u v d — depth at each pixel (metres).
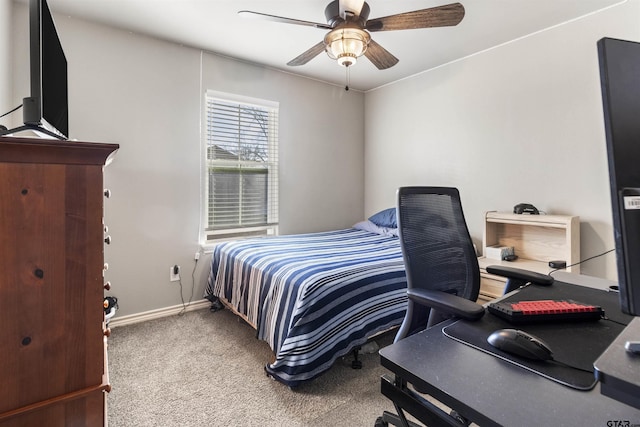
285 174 3.46
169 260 2.75
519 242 2.62
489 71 2.84
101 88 2.41
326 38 1.96
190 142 2.83
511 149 2.71
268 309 1.93
